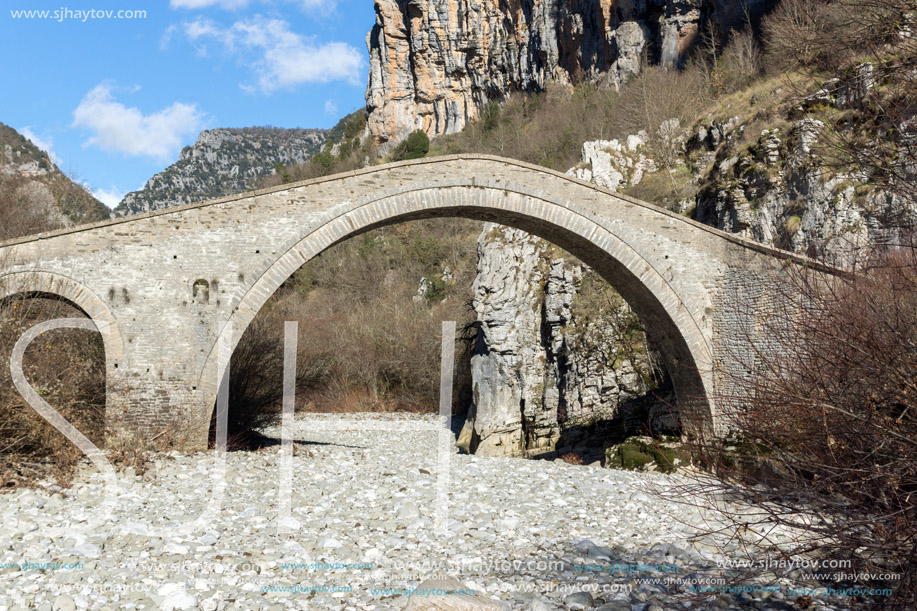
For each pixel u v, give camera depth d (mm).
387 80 107500
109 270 19781
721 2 60344
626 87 66000
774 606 9281
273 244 20844
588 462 27500
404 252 63125
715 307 23797
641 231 23734
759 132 37250
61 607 8688
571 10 83375
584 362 31234
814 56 12109
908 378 7418
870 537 7875
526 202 23094
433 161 22328
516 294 34656
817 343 8594
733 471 9469
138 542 11617
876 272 9672
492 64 99000
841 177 26359
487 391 33969
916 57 10312
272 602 9336
